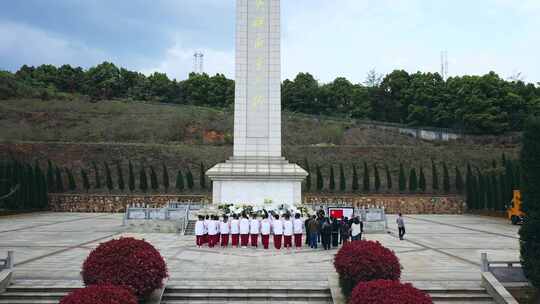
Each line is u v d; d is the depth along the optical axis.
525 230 14.46
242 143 34.62
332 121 83.19
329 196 51.22
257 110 34.94
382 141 73.50
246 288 13.98
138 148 62.69
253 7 35.56
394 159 61.75
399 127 83.69
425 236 28.41
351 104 95.44
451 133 78.06
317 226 23.48
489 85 77.69
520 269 14.73
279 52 35.31
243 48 35.31
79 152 61.31
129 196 50.69
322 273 16.36
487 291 14.12
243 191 32.75
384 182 57.22
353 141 73.12
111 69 111.12
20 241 24.95
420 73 91.44
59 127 75.62
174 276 15.74
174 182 56.66
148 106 90.06
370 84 107.88
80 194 51.44
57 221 38.38
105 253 12.45
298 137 73.75
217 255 20.62
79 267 17.27
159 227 30.08
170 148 63.16
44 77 110.06
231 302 13.43
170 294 13.69
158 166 59.66
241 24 35.47
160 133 74.75
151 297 13.24
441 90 86.06
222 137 74.38
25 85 99.69
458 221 40.66
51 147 61.81
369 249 13.18
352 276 12.81
